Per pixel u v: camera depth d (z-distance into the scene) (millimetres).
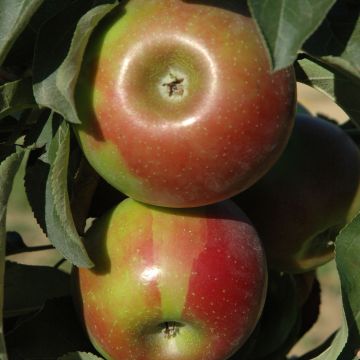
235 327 394
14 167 363
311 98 3363
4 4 345
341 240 380
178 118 355
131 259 386
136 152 359
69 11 364
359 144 496
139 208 394
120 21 360
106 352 399
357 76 360
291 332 459
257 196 437
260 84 354
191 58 355
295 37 310
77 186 393
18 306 428
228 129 355
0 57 346
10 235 457
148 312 385
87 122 362
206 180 363
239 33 354
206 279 384
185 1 359
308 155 444
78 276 397
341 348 377
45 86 352
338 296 1863
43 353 401
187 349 400
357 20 350
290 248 444
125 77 355
